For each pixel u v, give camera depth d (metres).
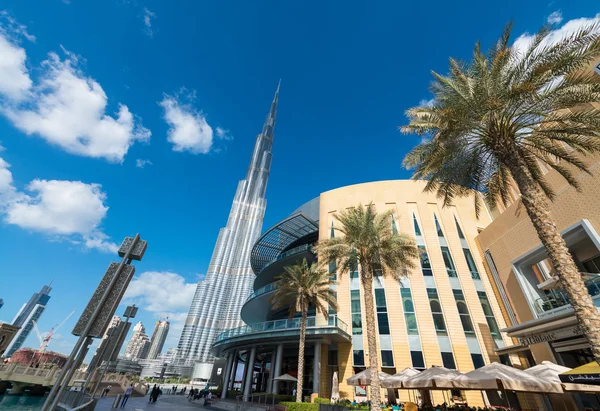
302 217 34.38
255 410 19.19
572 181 12.36
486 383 11.02
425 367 22.58
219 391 32.69
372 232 18.03
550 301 18.05
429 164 12.45
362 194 33.44
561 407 17.33
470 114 10.84
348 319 25.95
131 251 5.21
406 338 23.95
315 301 23.56
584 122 10.38
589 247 17.39
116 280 4.81
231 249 169.50
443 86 12.44
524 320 20.98
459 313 24.89
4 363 31.09
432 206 31.30
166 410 17.50
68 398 11.88
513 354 22.69
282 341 23.94
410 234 29.48
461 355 22.81
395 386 15.13
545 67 9.89
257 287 45.72
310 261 33.19
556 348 16.64
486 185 14.49
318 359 22.62
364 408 17.19
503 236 24.11
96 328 4.32
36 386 31.67
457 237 29.09
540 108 10.62
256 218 199.25
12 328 33.19
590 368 9.31
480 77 10.79
